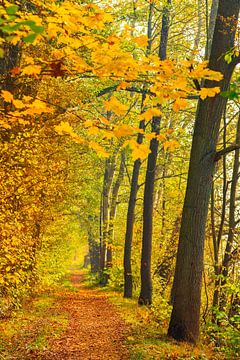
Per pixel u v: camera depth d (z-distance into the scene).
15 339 9.92
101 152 4.81
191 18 18.52
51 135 10.78
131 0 13.77
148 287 18.45
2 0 4.02
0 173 8.71
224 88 10.09
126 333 11.52
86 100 12.12
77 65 4.43
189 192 10.57
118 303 19.72
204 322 13.41
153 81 4.50
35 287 15.59
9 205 9.05
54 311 16.06
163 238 23.17
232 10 9.91
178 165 20.97
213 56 10.03
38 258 14.35
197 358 8.79
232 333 9.60
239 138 14.18
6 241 8.55
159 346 9.59
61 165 13.65
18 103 4.42
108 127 4.66
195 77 4.38
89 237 44.50
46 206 13.89
